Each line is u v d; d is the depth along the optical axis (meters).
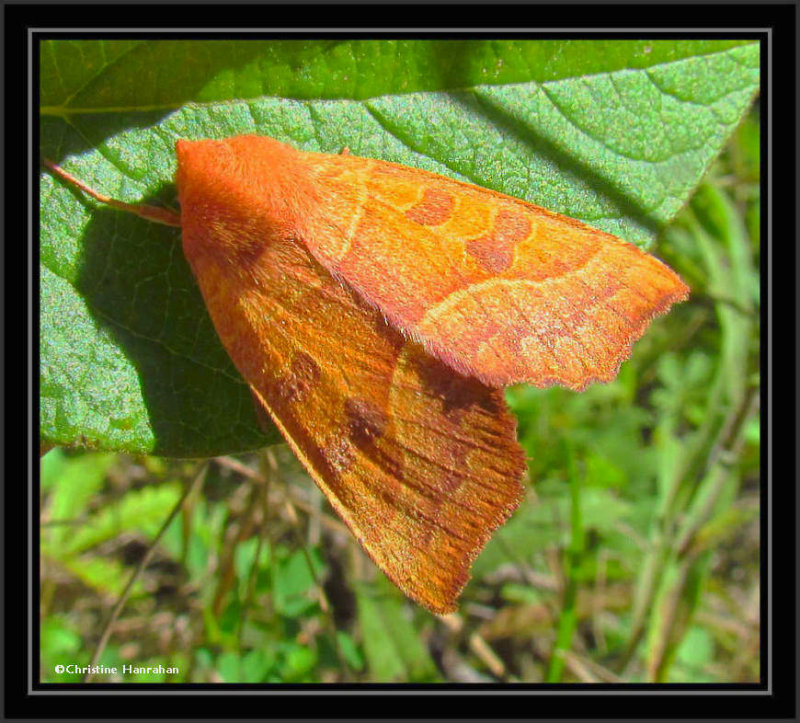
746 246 0.09
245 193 0.05
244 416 0.05
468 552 0.05
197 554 0.08
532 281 0.05
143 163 0.05
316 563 0.08
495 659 0.08
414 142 0.05
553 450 0.09
